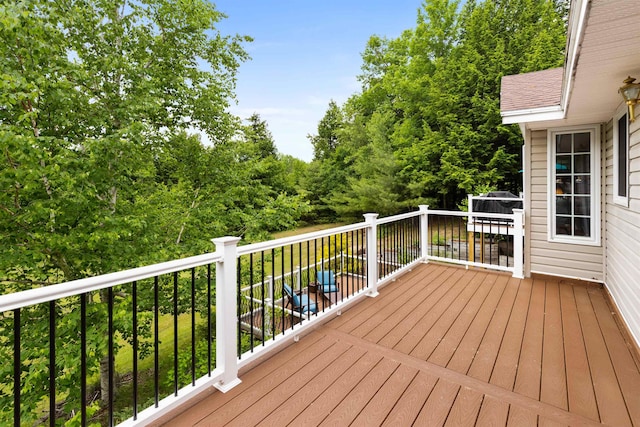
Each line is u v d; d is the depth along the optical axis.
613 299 3.44
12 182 3.48
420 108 15.20
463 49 14.91
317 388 2.06
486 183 12.99
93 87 4.53
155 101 4.61
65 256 4.24
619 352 2.50
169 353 6.20
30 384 3.46
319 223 20.70
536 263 4.50
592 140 4.07
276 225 6.49
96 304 3.98
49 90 3.72
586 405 1.88
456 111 14.24
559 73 5.30
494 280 4.39
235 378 2.12
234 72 6.34
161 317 7.63
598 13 1.53
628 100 2.45
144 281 4.92
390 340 2.71
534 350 2.54
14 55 3.54
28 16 3.25
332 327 2.97
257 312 6.56
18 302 1.20
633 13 1.53
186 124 5.77
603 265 4.01
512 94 5.01
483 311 3.33
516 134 12.76
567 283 4.24
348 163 20.03
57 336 3.80
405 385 2.08
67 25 4.11
